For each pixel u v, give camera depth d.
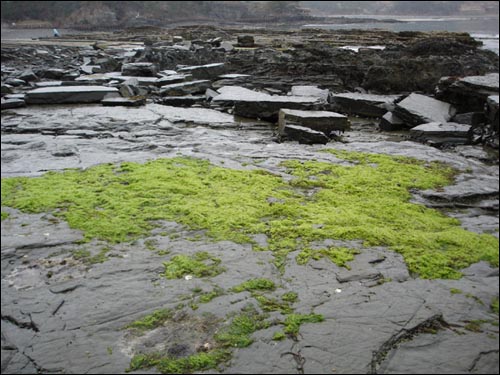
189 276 2.78
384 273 2.88
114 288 2.67
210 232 3.31
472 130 6.50
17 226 3.37
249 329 2.35
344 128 6.25
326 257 3.03
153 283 2.71
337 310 2.51
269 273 2.83
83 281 2.73
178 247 3.11
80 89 8.08
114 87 8.52
